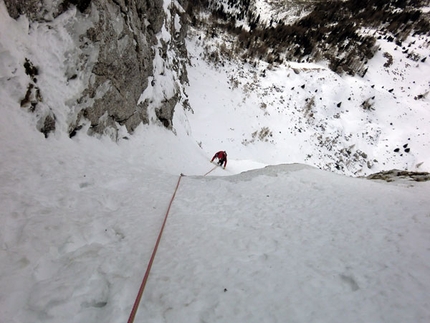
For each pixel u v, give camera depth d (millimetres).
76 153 7070
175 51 29875
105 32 8664
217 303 2982
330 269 3725
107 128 9539
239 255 4070
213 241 4453
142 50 12242
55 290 2801
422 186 8219
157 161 11203
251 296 3131
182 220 5156
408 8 110000
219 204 6293
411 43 81562
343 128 46344
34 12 6828
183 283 3273
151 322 2656
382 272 3582
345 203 6371
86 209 4770
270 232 4906
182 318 2736
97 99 8758
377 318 2807
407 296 3121
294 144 36188
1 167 4727
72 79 7637
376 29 89500
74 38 7582
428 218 5215
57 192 4867
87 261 3414
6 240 3316
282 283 3391
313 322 2750
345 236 4691
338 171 37062
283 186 7781
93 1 8023
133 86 11219
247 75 45312
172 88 16391
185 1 55344
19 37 6324
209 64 41812
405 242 4316
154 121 13836
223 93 36094
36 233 3607
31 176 4930
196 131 26453
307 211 5977
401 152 45781
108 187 6090
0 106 5707
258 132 33125
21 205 4051
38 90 6637
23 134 5965
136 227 4598
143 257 3752
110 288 3059
